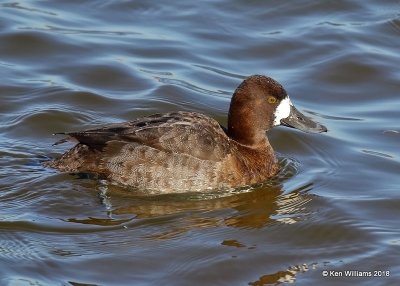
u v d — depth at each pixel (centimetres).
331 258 1160
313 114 1614
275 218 1259
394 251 1177
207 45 1827
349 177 1398
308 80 1723
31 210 1244
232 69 1752
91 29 1855
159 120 1319
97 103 1597
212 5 1959
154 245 1170
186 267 1125
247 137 1377
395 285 1098
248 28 1891
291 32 1873
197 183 1293
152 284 1085
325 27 1889
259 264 1140
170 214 1254
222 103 1628
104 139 1303
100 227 1210
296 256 1162
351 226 1240
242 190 1328
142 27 1878
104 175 1299
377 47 1825
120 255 1144
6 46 1773
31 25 1842
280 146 1498
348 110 1631
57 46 1780
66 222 1220
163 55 1781
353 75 1739
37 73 1694
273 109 1373
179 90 1655
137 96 1628
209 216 1258
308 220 1253
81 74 1697
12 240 1172
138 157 1285
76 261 1127
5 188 1291
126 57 1762
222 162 1303
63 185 1296
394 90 1694
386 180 1390
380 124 1576
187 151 1289
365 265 1144
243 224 1238
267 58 1794
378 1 1980
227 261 1141
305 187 1361
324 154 1477
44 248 1155
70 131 1503
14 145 1441
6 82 1645
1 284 1067
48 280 1083
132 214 1248
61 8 1930
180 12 1936
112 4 1947
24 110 1555
